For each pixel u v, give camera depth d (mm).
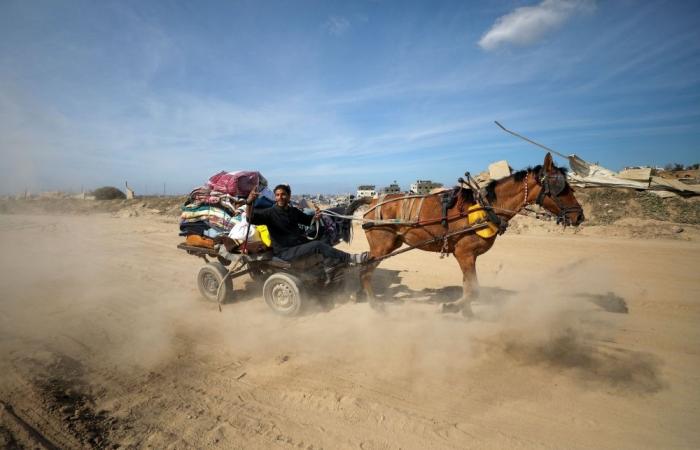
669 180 17734
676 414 3607
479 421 3539
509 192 5957
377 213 6566
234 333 5633
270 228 6438
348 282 8539
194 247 7336
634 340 5211
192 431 3393
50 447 3078
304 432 3398
